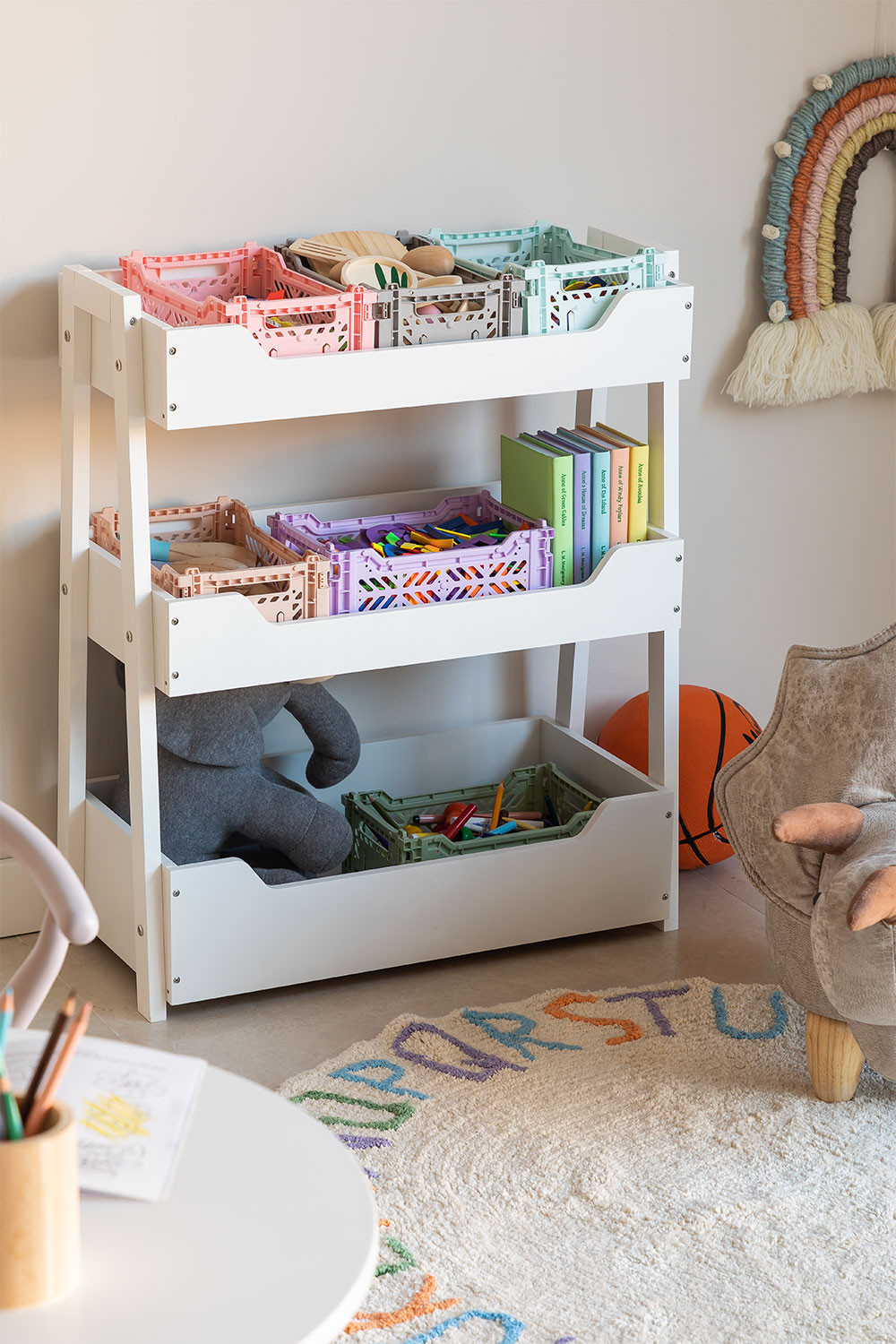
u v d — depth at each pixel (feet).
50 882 3.74
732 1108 6.44
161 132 7.63
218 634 6.81
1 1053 3.01
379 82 8.04
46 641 7.98
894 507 10.12
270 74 7.78
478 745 9.09
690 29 8.69
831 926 5.91
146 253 7.76
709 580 9.71
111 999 7.48
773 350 9.17
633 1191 5.86
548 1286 5.32
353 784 8.84
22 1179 2.94
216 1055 6.97
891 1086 6.68
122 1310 3.00
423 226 8.38
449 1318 5.12
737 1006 7.34
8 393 7.60
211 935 7.16
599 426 8.23
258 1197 3.34
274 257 7.61
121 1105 3.53
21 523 7.77
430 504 8.61
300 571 7.03
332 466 8.48
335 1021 7.30
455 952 7.72
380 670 8.87
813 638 10.15
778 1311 5.21
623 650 9.45
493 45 8.24
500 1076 6.68
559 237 8.30
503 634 7.44
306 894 7.30
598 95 8.57
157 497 8.11
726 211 9.09
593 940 8.18
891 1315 5.20
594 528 7.75
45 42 7.29
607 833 7.91
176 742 7.41
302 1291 3.06
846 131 9.07
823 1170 6.02
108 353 6.91
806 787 6.51
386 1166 5.99
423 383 6.98
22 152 7.37
